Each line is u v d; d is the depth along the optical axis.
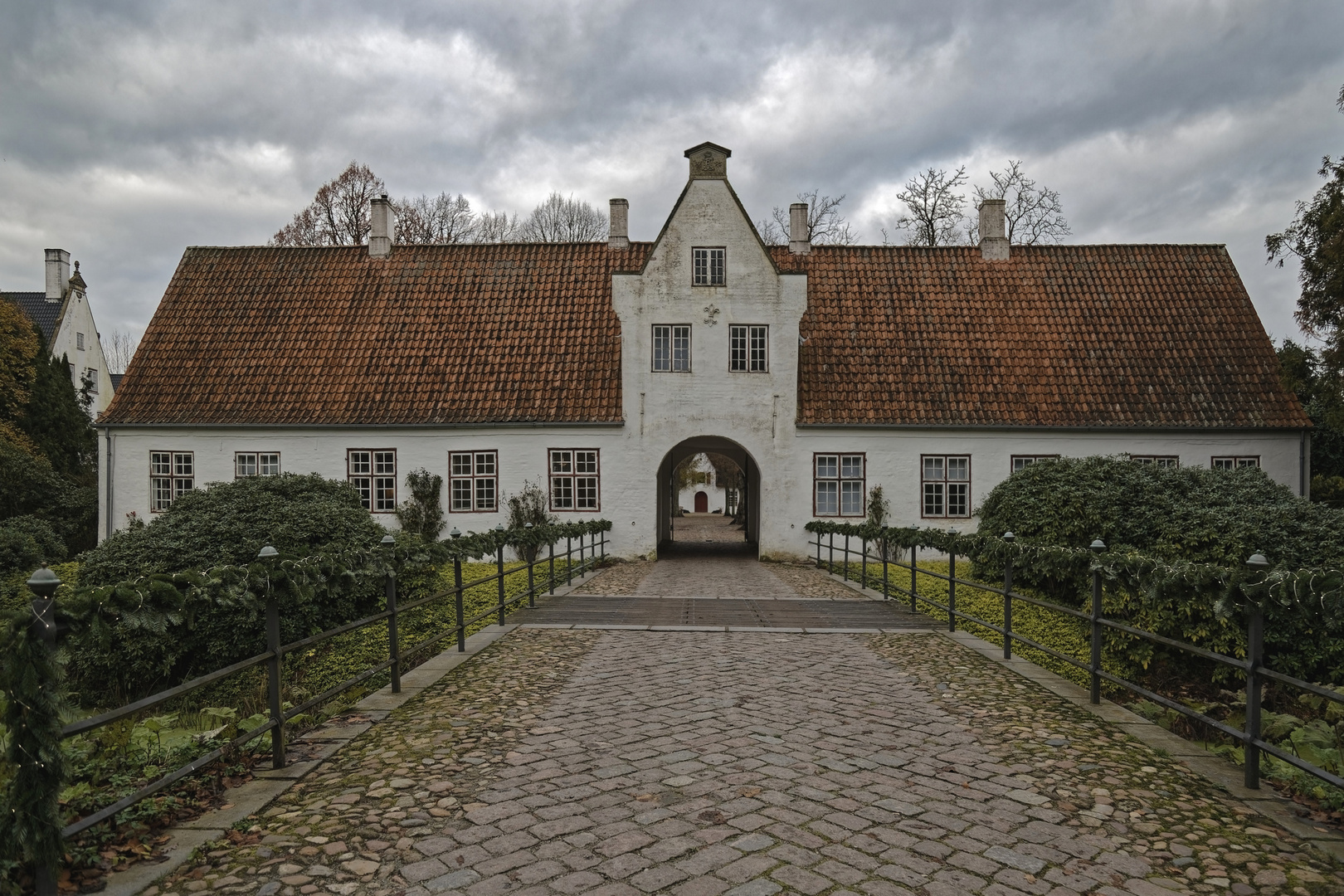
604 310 25.12
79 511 25.03
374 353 24.59
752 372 23.20
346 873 3.90
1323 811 4.71
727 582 17.38
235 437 23.55
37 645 3.49
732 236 23.28
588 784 5.12
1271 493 13.93
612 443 23.19
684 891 3.73
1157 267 25.83
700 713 6.83
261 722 5.55
